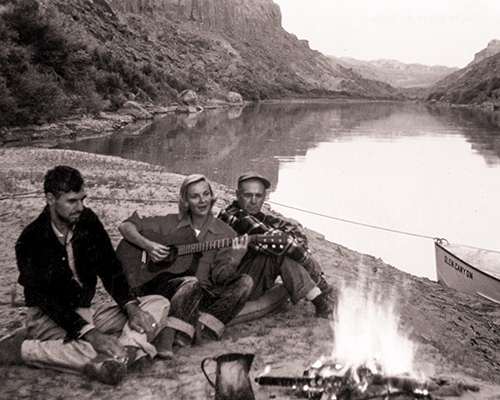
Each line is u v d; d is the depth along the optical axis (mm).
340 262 7168
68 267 3186
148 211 9188
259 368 3498
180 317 3598
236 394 2912
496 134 38625
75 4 92375
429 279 7945
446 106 121875
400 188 16656
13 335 3445
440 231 11469
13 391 3084
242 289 3836
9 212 8602
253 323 4395
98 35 85500
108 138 29031
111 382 3186
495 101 123875
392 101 185500
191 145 26406
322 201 14102
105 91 45531
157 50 114250
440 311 5863
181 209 3770
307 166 20516
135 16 144375
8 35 32531
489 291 6809
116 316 3498
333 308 4586
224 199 11227
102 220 8250
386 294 5992
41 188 10945
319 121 51344
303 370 3375
